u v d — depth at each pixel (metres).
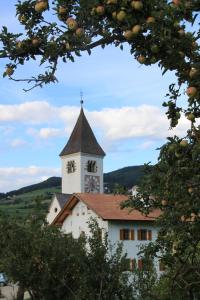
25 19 4.89
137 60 4.89
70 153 103.00
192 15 4.64
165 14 4.49
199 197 5.94
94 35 4.80
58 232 18.98
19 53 4.80
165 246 7.93
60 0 4.75
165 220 6.71
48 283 16.09
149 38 4.67
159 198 6.62
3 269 18.12
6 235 21.31
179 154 5.48
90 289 12.99
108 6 4.55
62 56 4.80
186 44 4.70
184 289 7.93
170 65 4.86
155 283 12.15
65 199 87.94
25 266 16.88
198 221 6.36
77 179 101.31
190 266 7.41
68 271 15.55
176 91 5.57
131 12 4.52
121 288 12.57
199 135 5.41
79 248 15.11
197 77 4.88
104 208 50.16
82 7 4.61
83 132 104.69
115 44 4.88
